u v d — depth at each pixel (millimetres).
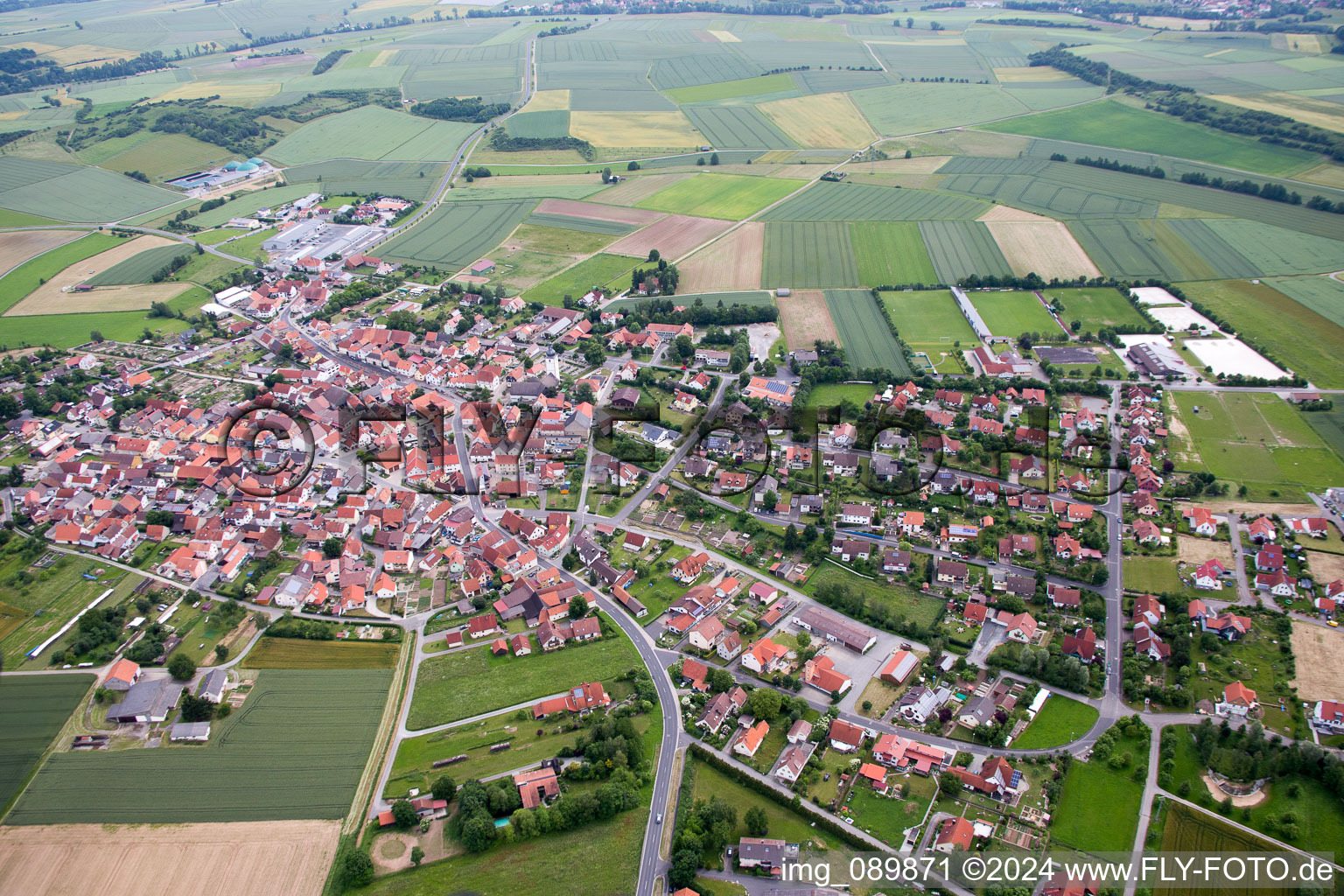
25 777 150125
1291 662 167500
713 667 172375
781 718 160375
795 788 145625
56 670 175125
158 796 146250
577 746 152500
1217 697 161000
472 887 130625
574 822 139500
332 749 156000
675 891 129000
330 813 143375
